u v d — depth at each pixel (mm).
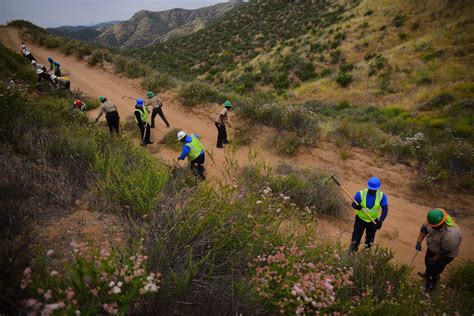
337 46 33906
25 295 2350
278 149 10461
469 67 21875
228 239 3295
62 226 3621
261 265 3314
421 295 4070
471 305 3957
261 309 2781
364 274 3807
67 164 5164
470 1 27531
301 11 54219
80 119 9578
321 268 3439
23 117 6465
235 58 46062
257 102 13422
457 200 7828
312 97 26672
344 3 46875
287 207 5703
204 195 3887
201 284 2910
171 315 2668
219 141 10562
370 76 26359
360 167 9414
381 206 5273
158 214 3730
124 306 2229
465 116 15383
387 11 34000
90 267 2344
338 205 6984
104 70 21422
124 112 14250
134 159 6199
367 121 17141
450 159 9031
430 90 20609
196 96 15164
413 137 11086
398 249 6113
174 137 10922
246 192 4199
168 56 55469
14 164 4566
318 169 8562
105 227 3736
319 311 2746
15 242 3031
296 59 34219
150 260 2883
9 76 13000
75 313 2041
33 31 33906
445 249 4609
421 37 28156
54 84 14383
